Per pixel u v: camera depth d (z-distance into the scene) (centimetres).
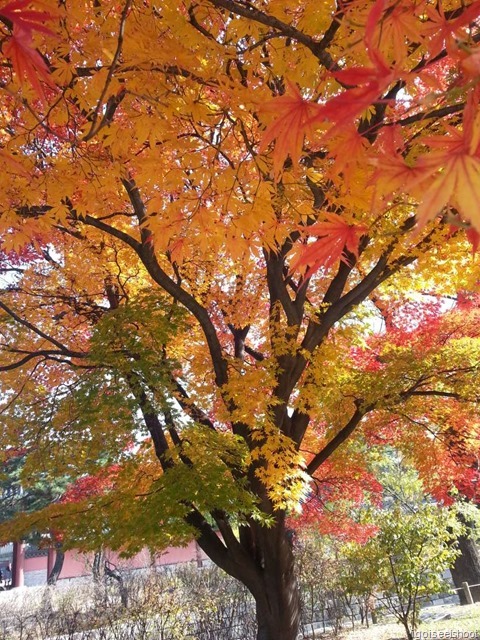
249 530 742
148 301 687
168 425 722
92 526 636
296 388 774
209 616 1012
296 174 316
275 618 688
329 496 977
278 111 146
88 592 1415
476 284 743
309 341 712
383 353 850
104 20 278
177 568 1473
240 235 281
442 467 854
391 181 103
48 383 851
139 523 594
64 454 662
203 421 808
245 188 296
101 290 854
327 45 236
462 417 802
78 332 894
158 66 250
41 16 130
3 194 329
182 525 607
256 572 709
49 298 830
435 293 979
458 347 795
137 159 304
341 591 1149
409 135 350
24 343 823
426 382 777
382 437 935
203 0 277
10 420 699
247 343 986
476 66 82
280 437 621
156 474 800
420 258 664
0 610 1352
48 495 2302
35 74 149
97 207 528
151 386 611
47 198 374
